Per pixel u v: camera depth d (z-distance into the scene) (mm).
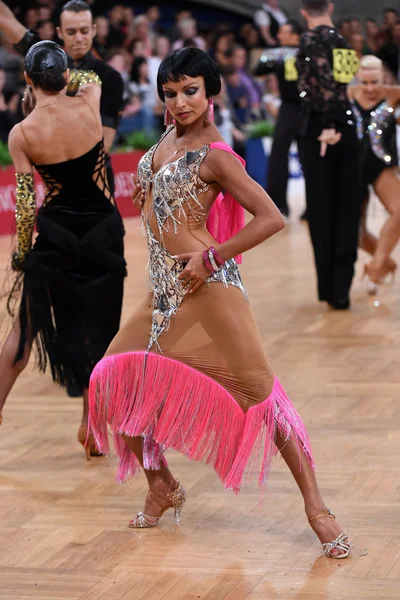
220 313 5391
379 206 18828
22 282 7125
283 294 11961
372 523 5801
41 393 8586
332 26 10883
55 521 6031
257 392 5480
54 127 6734
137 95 20250
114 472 6816
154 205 5430
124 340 5625
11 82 19094
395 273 12992
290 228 16875
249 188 5246
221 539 5711
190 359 5480
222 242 5625
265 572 5281
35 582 5242
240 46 23625
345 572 5246
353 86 11266
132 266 13703
